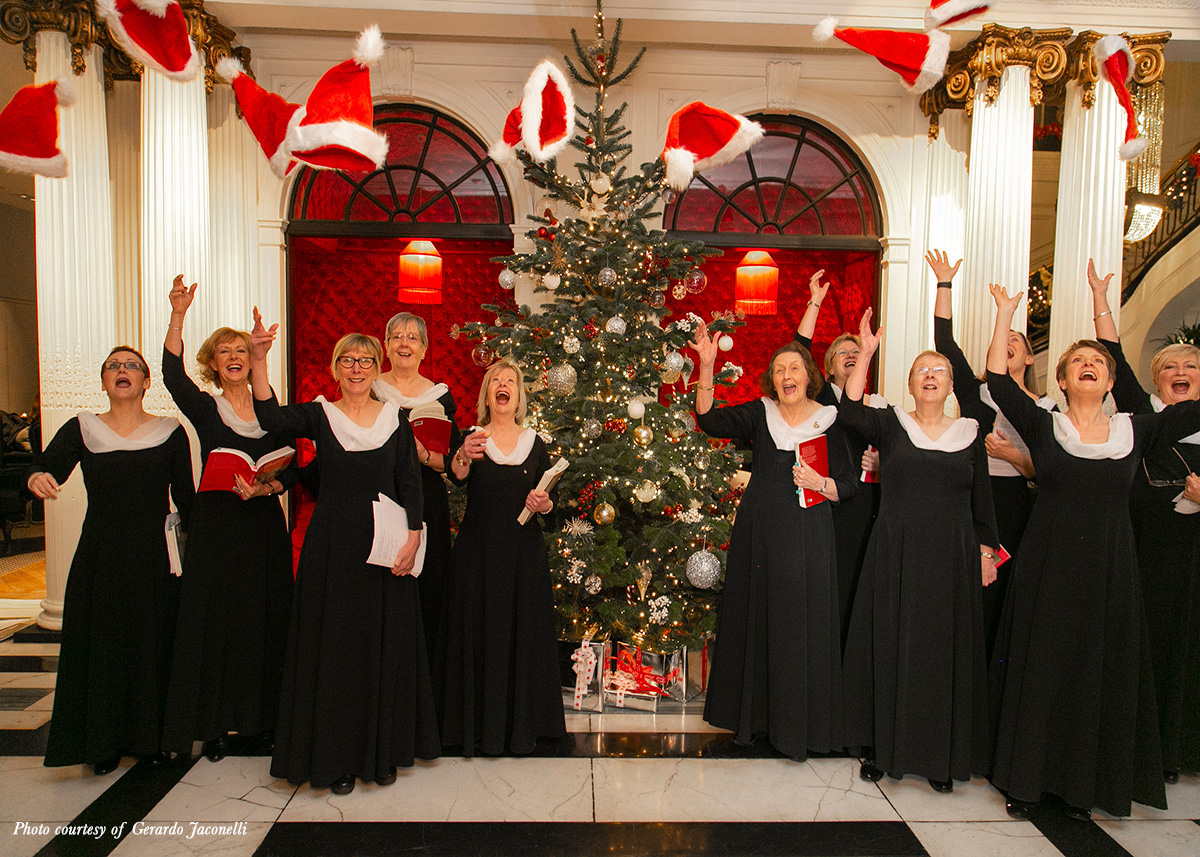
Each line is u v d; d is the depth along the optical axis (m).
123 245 4.93
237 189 4.93
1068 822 2.47
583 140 3.93
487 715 2.72
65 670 2.56
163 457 2.72
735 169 5.47
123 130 4.89
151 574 2.65
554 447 3.60
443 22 4.61
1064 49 4.47
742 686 2.85
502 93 5.05
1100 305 3.09
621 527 3.74
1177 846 2.34
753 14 4.56
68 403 4.24
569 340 3.57
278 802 2.49
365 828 2.34
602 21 4.01
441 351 7.25
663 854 2.24
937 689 2.56
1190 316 8.09
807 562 2.75
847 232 5.51
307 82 4.97
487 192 5.32
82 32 4.16
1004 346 2.61
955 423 2.67
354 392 2.63
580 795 2.56
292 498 5.38
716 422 2.94
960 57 4.77
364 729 2.53
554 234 3.93
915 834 2.38
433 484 3.18
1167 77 8.84
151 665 2.64
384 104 5.18
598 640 3.42
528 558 2.79
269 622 2.84
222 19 4.59
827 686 2.73
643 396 3.70
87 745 2.57
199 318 4.38
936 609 2.58
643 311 3.89
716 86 5.13
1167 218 8.11
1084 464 2.47
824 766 2.81
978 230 4.64
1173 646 2.74
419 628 2.65
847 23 4.57
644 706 3.31
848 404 2.77
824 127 5.37
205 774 2.68
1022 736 2.47
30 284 10.49
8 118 2.75
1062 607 2.46
